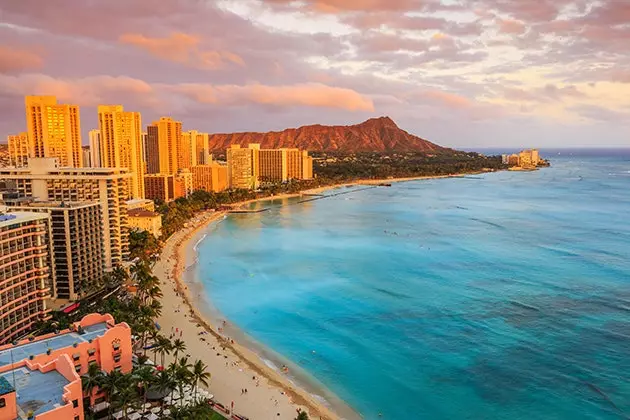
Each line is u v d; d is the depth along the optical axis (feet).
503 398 350.23
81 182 593.01
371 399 350.84
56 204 514.68
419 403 346.13
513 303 537.24
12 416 223.71
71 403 236.84
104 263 574.15
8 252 388.78
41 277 418.72
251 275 655.35
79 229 508.12
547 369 388.78
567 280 621.31
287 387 361.30
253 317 504.84
